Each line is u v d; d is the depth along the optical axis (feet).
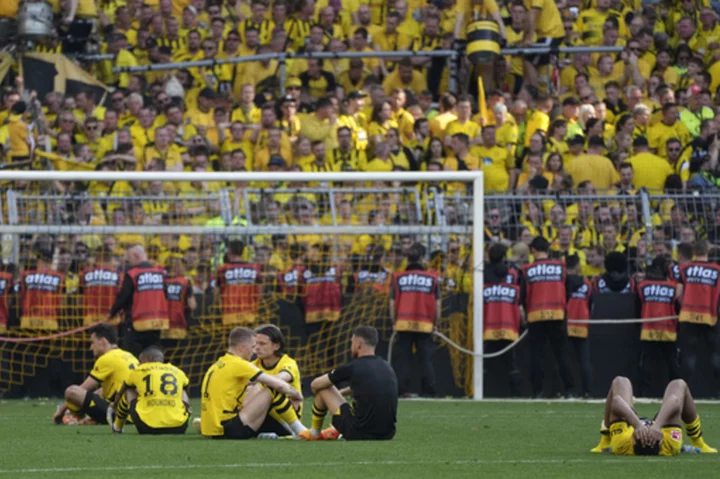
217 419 100.42
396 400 99.71
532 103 214.90
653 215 173.88
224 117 204.54
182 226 169.89
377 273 171.83
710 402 160.86
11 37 219.61
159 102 210.59
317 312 168.76
